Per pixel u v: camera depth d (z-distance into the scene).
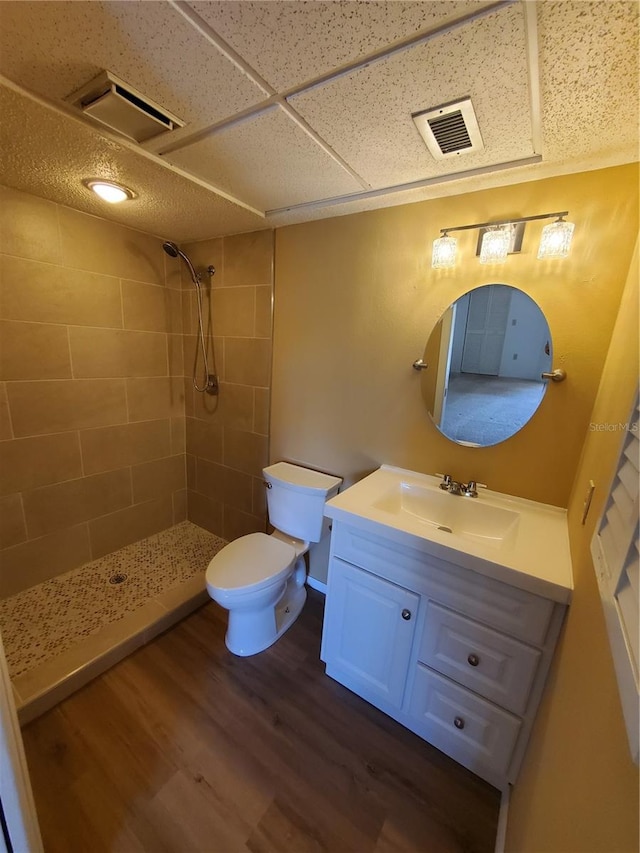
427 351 1.58
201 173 1.37
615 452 0.83
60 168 1.36
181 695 1.49
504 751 1.16
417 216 1.51
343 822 1.12
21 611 1.82
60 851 1.03
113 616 1.81
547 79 0.83
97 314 2.03
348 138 1.11
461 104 0.93
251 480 2.35
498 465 1.48
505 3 0.65
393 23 0.71
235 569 1.63
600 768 0.51
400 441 1.72
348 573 1.41
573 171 1.20
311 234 1.82
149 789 1.18
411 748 1.33
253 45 0.77
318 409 1.97
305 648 1.76
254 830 1.09
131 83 0.90
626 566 0.56
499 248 1.30
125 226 2.05
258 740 1.34
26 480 1.89
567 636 0.92
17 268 1.69
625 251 1.16
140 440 2.38
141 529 2.51
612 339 1.18
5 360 1.73
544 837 0.69
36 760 1.24
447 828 1.12
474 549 1.12
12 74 0.88
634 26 0.67
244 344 2.19
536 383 1.36
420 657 1.29
